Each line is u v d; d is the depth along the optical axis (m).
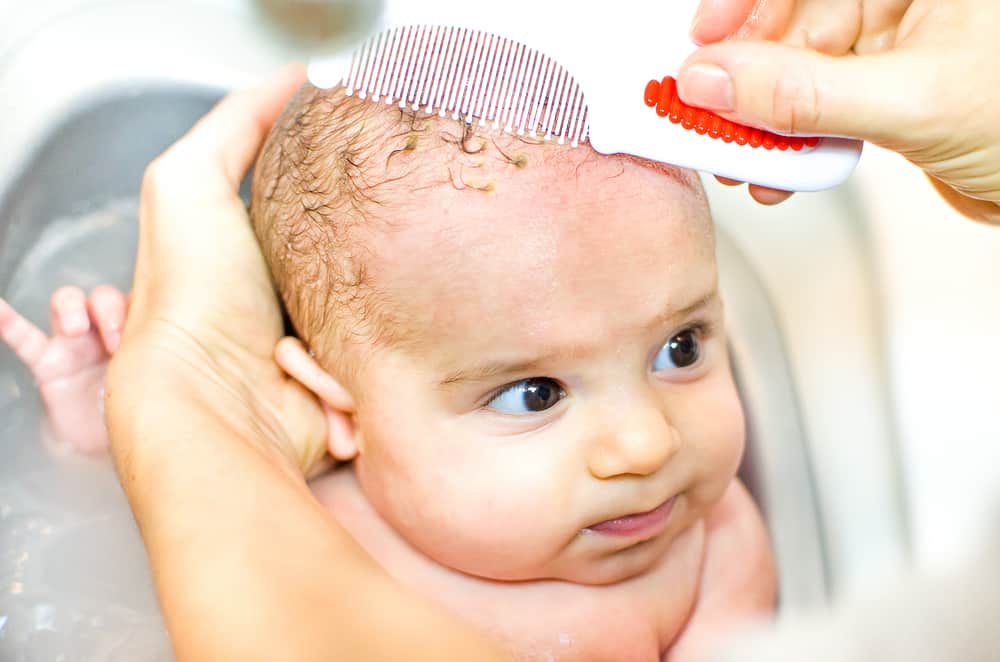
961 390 1.16
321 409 1.05
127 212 1.33
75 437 1.12
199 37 1.30
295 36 0.85
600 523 0.97
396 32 0.84
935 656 1.07
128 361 0.92
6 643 0.98
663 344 0.94
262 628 0.65
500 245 0.87
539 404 0.94
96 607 1.02
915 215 1.23
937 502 1.13
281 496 0.78
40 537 1.07
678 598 1.10
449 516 0.96
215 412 0.90
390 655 0.67
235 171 1.09
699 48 0.77
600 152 0.79
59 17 1.25
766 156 0.78
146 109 1.28
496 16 0.78
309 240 0.97
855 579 1.14
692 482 0.97
